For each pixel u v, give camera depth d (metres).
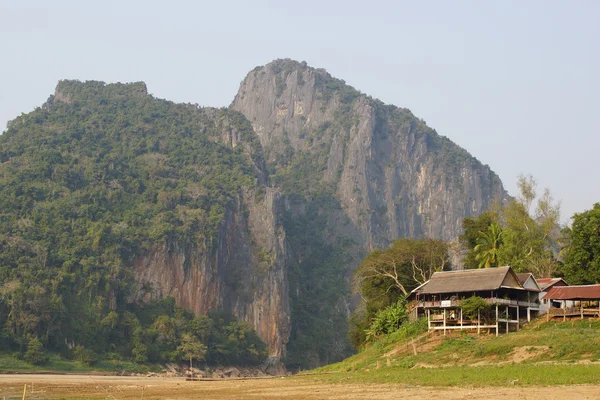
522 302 90.88
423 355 84.06
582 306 89.81
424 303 93.56
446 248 119.94
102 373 180.25
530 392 52.91
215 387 78.62
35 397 68.38
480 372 66.62
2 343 176.62
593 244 98.00
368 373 80.00
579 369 62.06
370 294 119.44
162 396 66.56
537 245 113.75
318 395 60.75
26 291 185.62
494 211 128.00
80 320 198.50
